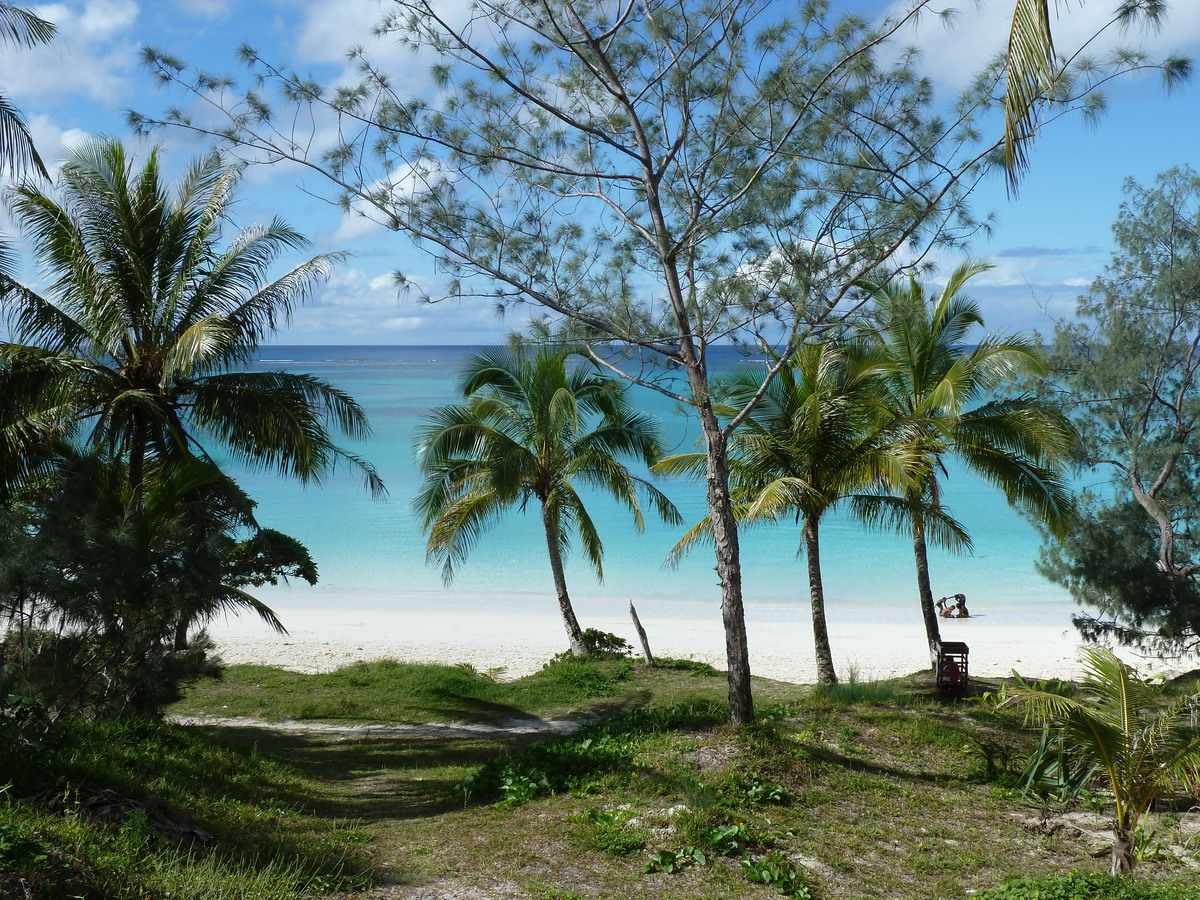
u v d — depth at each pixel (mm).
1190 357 19297
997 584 34062
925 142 10430
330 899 7074
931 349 18219
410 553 39625
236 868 7172
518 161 11352
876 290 11180
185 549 12172
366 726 16984
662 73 11352
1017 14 5777
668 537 42250
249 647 25438
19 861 5715
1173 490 19719
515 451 21094
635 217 12414
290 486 54000
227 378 15703
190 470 13180
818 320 11125
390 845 8898
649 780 10617
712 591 33656
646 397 85062
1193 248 19359
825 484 17891
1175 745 8734
